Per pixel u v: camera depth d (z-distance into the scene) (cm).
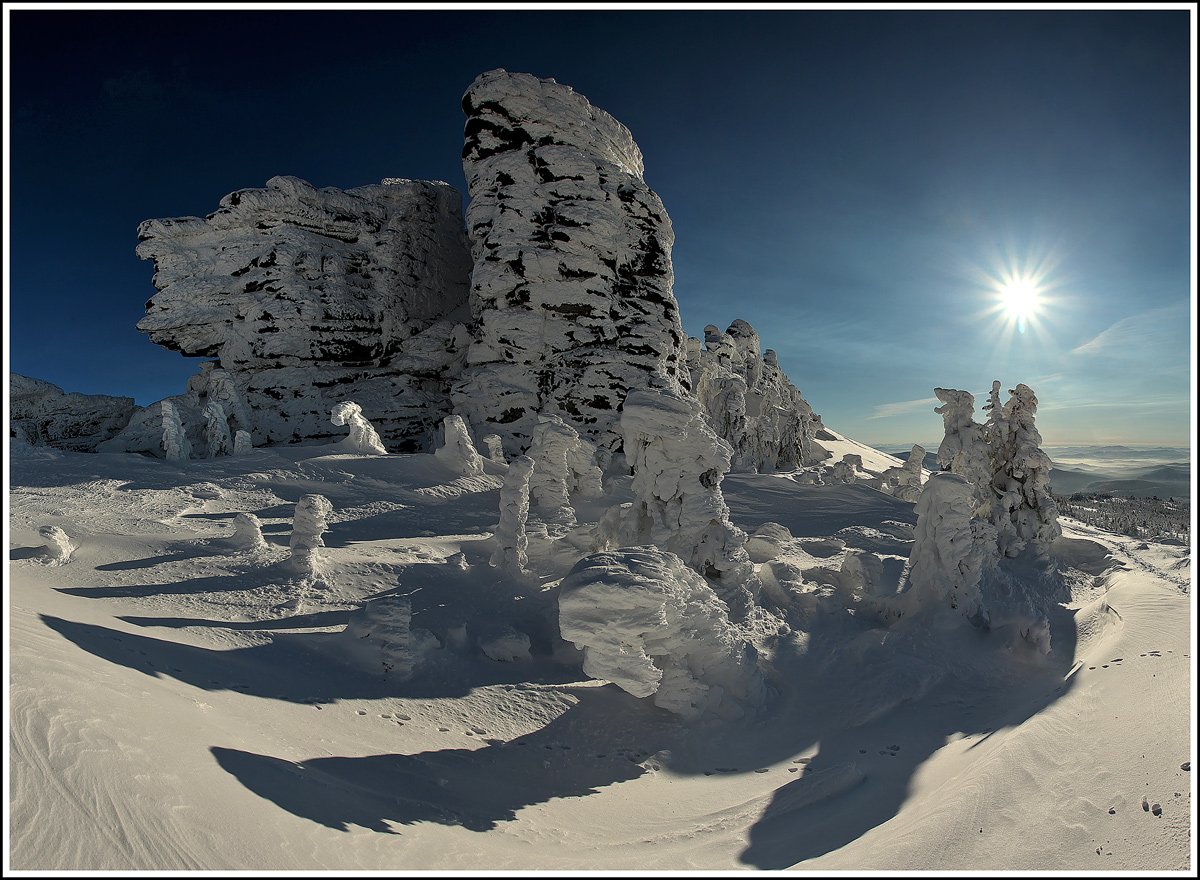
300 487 2388
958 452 2220
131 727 461
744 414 4600
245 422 3553
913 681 1123
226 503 2098
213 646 909
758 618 1359
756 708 1016
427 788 638
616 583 855
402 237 4741
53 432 3619
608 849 563
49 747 383
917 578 1464
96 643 680
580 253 4050
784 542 2186
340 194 4525
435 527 2125
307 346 4125
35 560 1236
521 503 1559
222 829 396
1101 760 640
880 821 636
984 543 1620
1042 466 2139
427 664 1008
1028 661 1243
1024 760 651
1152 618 1206
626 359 4062
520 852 523
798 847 582
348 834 459
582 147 4266
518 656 1108
